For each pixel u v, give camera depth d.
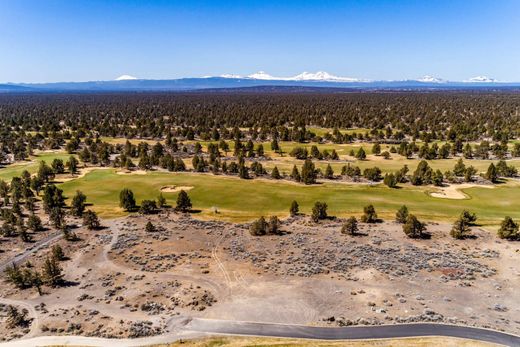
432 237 74.00
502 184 108.62
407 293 54.78
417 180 109.50
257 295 54.75
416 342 43.88
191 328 47.44
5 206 95.56
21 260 66.75
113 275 61.19
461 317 48.72
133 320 49.19
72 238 74.62
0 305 53.25
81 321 49.19
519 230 76.38
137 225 82.06
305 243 72.19
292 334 45.97
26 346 44.44
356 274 60.47
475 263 63.31
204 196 100.62
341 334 45.75
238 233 77.38
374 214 82.38
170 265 63.97
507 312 49.78
